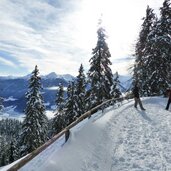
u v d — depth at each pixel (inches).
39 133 1355.8
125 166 382.9
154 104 1076.5
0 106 1365.7
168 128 601.3
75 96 1524.4
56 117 1706.4
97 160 392.5
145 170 364.8
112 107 917.2
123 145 481.7
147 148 460.4
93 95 1346.0
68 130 426.6
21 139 1362.0
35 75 1402.6
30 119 1353.3
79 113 1514.5
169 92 937.5
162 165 380.8
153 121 689.0
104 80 1359.5
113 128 594.6
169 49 1519.4
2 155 2423.7
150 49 1583.4
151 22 1736.0
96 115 721.0
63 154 369.1
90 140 458.6
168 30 1552.7
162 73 1504.7
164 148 458.3
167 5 1573.6
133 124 656.4
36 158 362.3
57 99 1748.3
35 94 1382.9
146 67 1565.0
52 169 315.9
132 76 1779.0
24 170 307.4
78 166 352.2
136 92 925.2
